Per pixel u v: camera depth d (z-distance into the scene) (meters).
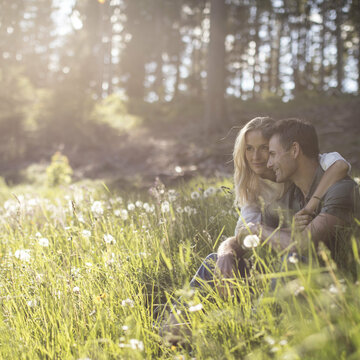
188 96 28.97
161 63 37.00
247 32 36.47
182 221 3.54
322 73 32.38
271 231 2.34
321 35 33.00
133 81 42.34
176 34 39.00
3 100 22.48
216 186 6.17
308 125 2.50
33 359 1.96
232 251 2.46
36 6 51.44
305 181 2.51
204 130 18.77
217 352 1.80
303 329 1.60
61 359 1.96
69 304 2.23
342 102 20.47
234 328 1.90
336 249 2.29
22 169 19.08
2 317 2.38
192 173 11.98
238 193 2.83
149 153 18.03
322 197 2.35
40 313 2.36
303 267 1.90
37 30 52.75
